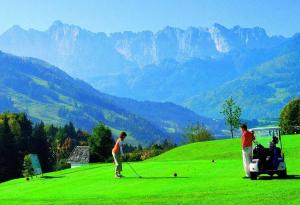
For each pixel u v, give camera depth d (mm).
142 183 32250
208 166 41875
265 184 27438
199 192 25984
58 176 47156
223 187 27391
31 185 40031
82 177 40562
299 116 132375
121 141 36719
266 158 29906
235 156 68438
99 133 125500
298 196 22594
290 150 61094
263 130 31469
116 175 36750
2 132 143125
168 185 30188
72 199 26516
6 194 34719
